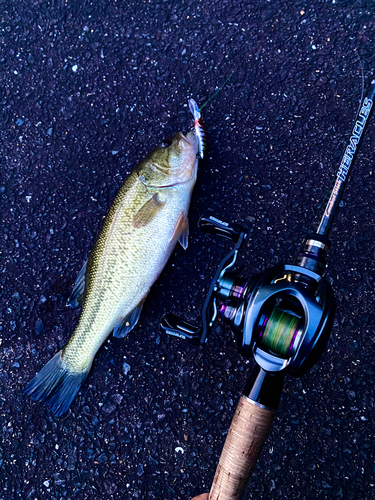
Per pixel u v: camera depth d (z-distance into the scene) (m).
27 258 0.47
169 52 0.46
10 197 0.47
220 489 0.30
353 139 0.32
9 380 0.46
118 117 0.46
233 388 0.43
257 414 0.29
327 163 0.43
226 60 0.45
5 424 0.46
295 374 0.27
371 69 0.43
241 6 0.45
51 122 0.47
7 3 0.48
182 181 0.42
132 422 0.44
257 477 0.42
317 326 0.26
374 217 0.43
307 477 0.42
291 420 0.42
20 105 0.47
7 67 0.47
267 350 0.28
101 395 0.45
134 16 0.46
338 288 0.43
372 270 0.42
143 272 0.42
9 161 0.47
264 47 0.44
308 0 0.44
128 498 0.44
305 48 0.44
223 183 0.44
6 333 0.46
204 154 0.45
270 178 0.44
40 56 0.47
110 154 0.46
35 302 0.46
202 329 0.32
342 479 0.41
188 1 0.45
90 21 0.47
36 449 0.45
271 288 0.27
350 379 0.42
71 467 0.45
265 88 0.44
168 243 0.42
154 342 0.45
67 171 0.47
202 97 0.45
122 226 0.42
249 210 0.44
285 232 0.44
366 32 0.43
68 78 0.47
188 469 0.43
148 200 0.42
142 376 0.45
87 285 0.43
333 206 0.31
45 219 0.47
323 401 0.42
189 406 0.44
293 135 0.44
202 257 0.44
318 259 0.30
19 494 0.45
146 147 0.46
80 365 0.43
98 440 0.45
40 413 0.45
